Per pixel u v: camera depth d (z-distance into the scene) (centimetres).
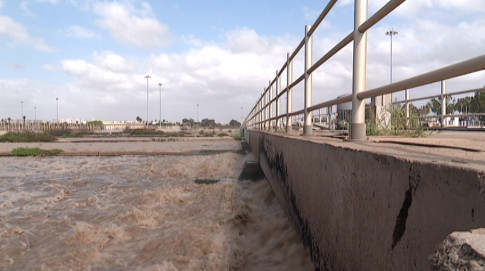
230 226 612
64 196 989
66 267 502
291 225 519
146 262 502
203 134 6109
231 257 477
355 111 346
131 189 1066
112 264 503
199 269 457
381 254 199
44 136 3759
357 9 340
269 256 470
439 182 147
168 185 1094
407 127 610
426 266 152
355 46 343
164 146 2950
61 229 676
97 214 776
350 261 250
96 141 3722
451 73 193
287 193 560
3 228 685
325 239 318
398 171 182
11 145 3030
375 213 208
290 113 774
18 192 1053
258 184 990
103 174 1398
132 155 2186
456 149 246
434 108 1011
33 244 597
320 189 337
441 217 145
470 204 128
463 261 88
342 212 269
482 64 167
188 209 769
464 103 980
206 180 1113
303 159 422
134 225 679
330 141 372
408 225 170
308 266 384
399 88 255
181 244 545
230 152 2208
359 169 234
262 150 1093
